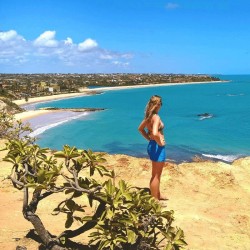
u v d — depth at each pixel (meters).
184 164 8.19
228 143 39.00
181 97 128.88
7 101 81.56
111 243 3.52
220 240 5.11
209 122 59.50
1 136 12.93
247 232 5.53
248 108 84.81
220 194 6.96
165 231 3.75
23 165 4.28
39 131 50.34
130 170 7.80
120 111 83.75
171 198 6.55
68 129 52.66
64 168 7.82
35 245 4.40
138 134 47.38
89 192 3.71
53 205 6.04
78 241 4.70
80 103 114.06
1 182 6.98
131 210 3.59
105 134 47.78
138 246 3.75
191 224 5.52
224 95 138.00
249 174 8.10
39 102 122.12
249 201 6.73
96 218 3.94
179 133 47.00
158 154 5.89
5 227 5.04
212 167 8.05
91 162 3.92
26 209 4.06
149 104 5.76
